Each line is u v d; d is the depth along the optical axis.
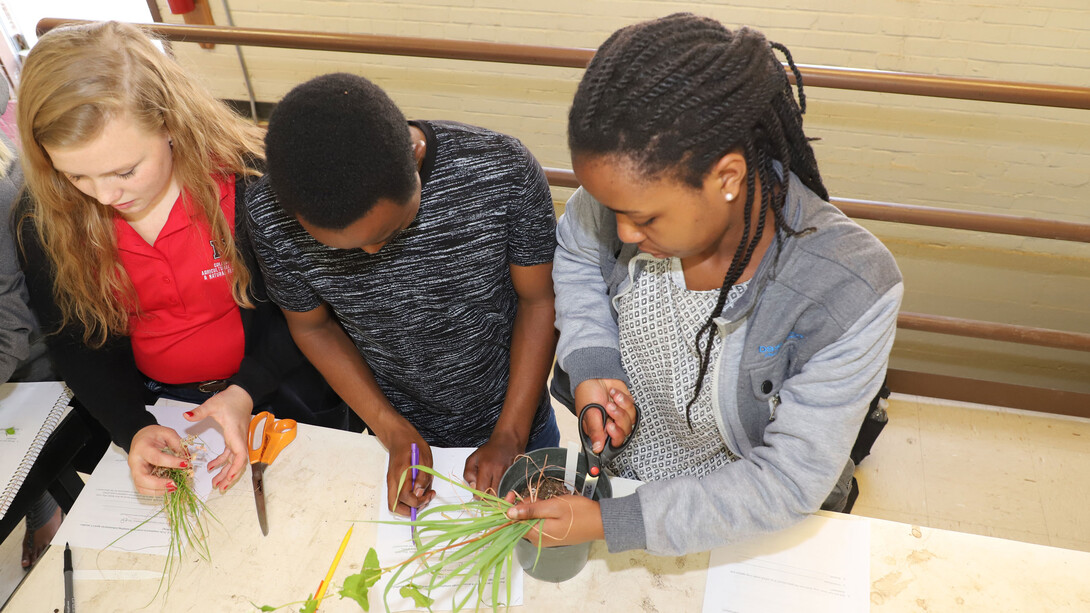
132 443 1.10
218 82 3.98
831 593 0.93
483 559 0.84
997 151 3.48
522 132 3.97
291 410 1.35
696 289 0.91
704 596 0.94
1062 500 2.16
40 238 1.12
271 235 1.03
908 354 3.92
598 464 0.91
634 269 0.95
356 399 1.21
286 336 1.29
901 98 3.44
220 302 1.25
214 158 1.14
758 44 0.70
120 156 1.00
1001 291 3.76
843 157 3.71
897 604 0.92
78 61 0.96
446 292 1.11
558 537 0.86
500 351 1.29
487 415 1.36
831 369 0.81
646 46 0.68
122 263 1.17
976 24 3.24
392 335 1.17
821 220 0.81
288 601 0.96
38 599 0.97
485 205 1.04
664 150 0.67
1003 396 2.41
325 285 1.09
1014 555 0.96
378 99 0.80
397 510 1.04
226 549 1.02
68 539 1.04
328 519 1.05
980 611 0.91
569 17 3.56
